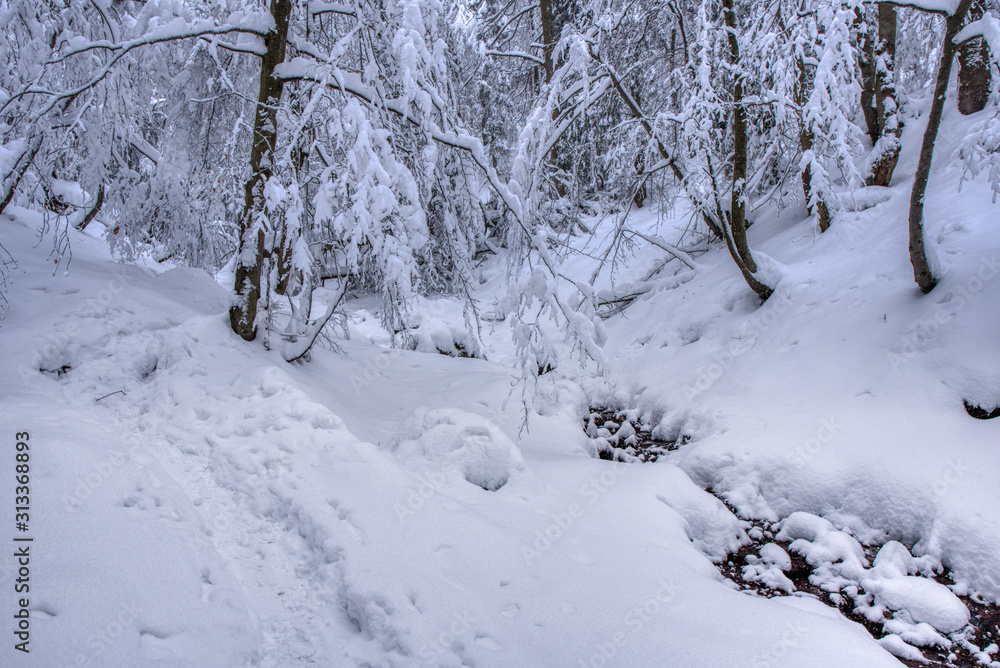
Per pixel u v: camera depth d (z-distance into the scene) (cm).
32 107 518
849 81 641
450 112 566
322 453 381
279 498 350
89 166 575
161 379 461
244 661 251
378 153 481
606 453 629
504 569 322
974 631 337
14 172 507
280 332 590
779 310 693
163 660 225
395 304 507
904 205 718
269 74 522
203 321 523
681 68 805
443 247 639
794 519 447
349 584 289
